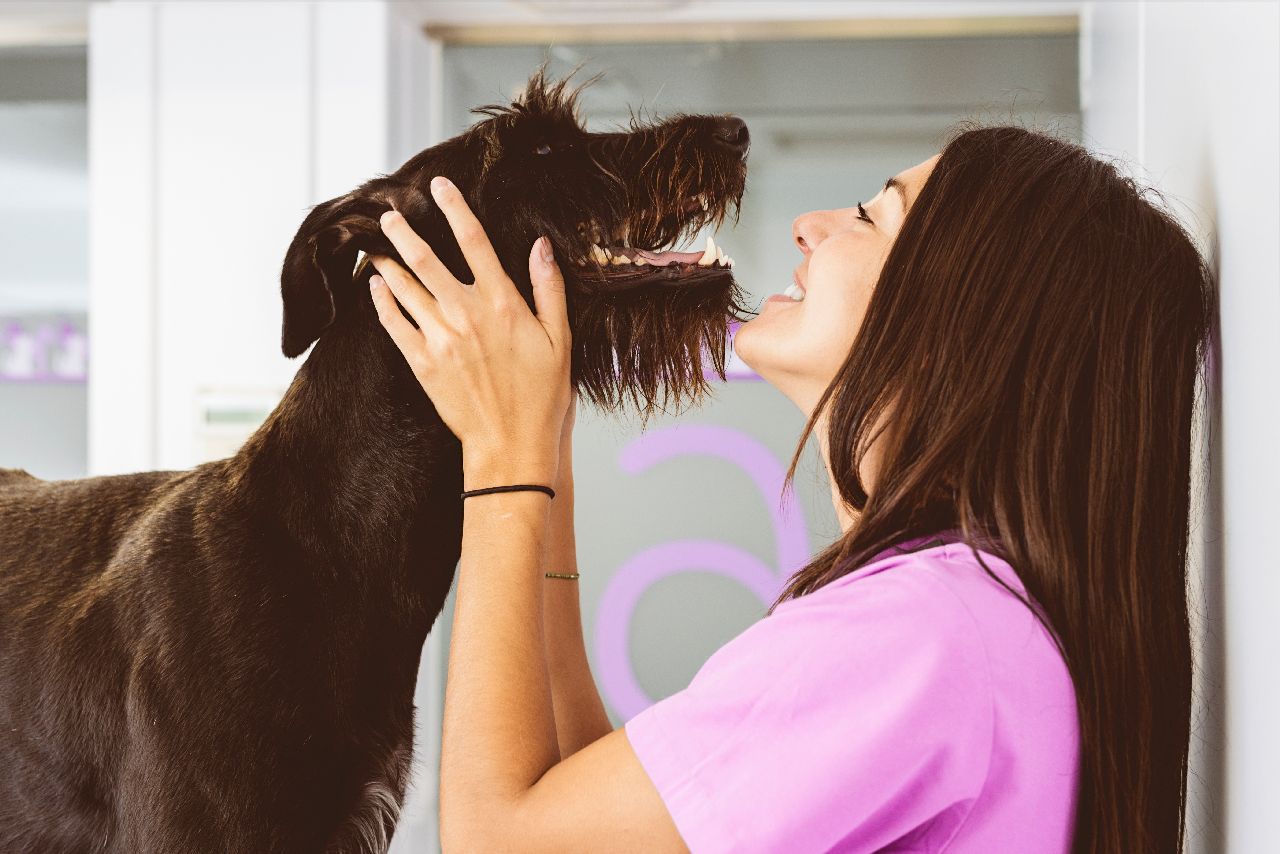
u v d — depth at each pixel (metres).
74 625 1.20
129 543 1.24
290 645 1.13
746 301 1.48
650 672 2.89
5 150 3.18
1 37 3.02
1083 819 0.87
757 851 0.78
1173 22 1.19
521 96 1.41
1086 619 0.84
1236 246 0.91
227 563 1.16
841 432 0.96
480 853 0.83
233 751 1.09
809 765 0.78
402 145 2.81
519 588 0.93
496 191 1.26
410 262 1.02
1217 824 0.99
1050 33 2.79
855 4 2.75
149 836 1.09
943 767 0.78
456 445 1.21
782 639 0.83
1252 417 0.86
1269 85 0.82
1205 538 1.03
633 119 1.53
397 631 1.21
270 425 1.27
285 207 2.70
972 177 0.94
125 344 2.74
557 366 1.03
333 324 1.23
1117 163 1.45
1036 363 0.88
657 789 0.81
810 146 2.87
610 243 1.31
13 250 3.39
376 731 1.19
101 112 2.74
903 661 0.78
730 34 2.87
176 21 2.71
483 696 0.88
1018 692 0.79
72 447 3.30
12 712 1.20
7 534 1.31
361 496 1.19
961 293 0.91
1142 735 0.85
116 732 1.15
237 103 2.71
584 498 2.88
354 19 2.67
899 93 2.85
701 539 2.86
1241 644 0.90
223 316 2.72
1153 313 0.89
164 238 2.73
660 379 1.34
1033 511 0.85
